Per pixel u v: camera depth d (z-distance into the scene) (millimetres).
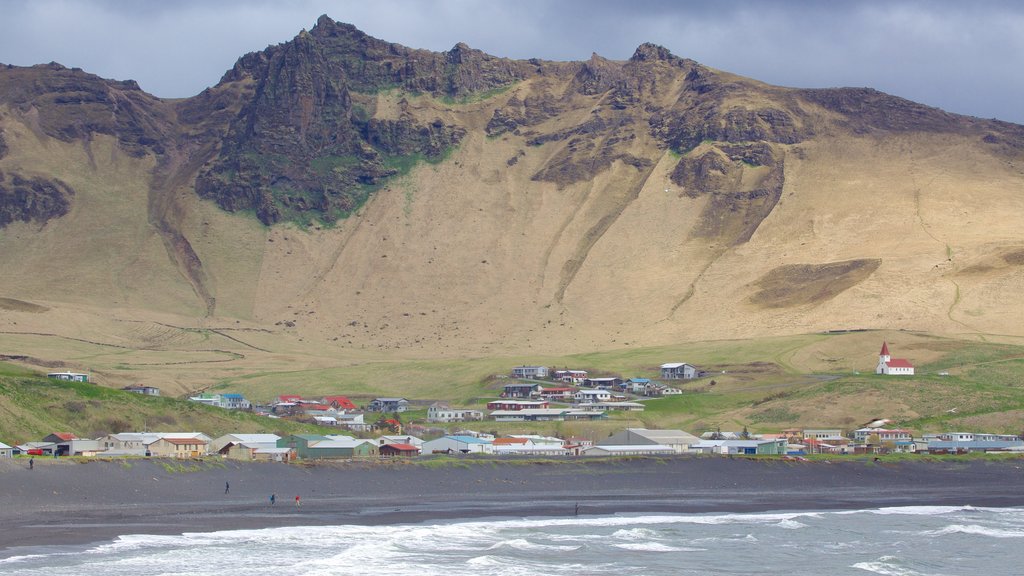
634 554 145125
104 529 147500
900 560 142125
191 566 127250
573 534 159875
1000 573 137375
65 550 133000
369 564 132875
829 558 145125
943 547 155375
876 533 166875
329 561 133000
